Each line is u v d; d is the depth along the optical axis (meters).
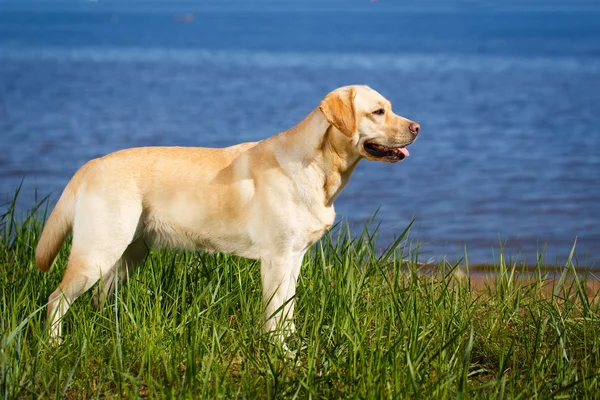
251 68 35.72
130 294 4.79
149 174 4.84
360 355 4.18
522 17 132.38
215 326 4.50
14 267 5.47
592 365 4.50
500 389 4.14
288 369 4.28
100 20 118.06
